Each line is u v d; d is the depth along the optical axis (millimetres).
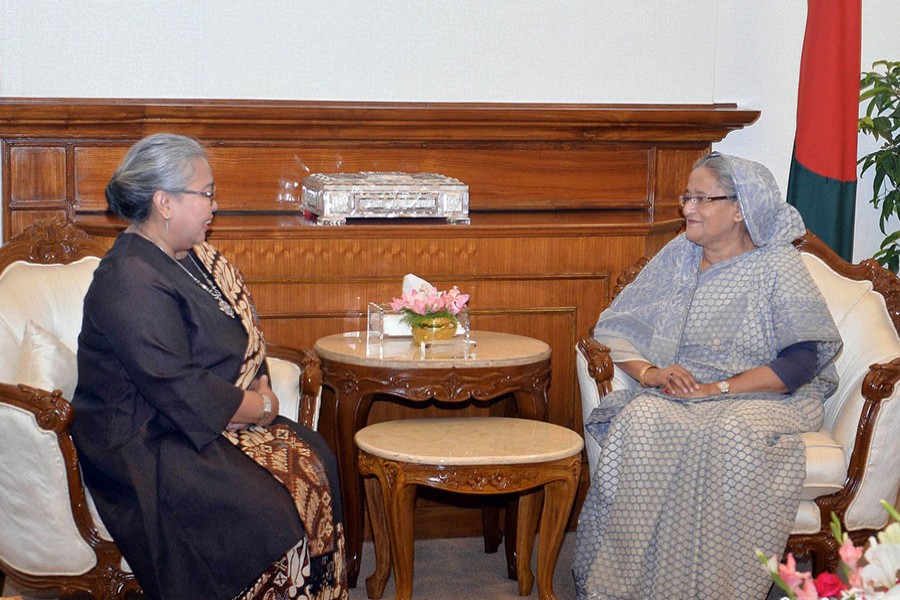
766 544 3127
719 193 3445
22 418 2779
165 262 2916
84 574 2898
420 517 4121
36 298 3303
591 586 3238
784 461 3174
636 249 4113
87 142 3979
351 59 4176
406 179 4031
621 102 4434
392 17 4188
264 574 2758
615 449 3289
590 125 4293
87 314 2859
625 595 3205
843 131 4367
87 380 2885
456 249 3947
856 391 3391
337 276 3863
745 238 3568
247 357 3012
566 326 4098
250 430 2996
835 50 4316
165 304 2814
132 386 2838
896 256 4637
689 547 3143
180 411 2768
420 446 3246
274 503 2756
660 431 3229
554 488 3336
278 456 2906
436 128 4184
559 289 4066
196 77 4059
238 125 4020
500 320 4031
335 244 3840
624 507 3227
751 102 4648
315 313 3867
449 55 4254
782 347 3400
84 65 3965
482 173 4320
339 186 3889
